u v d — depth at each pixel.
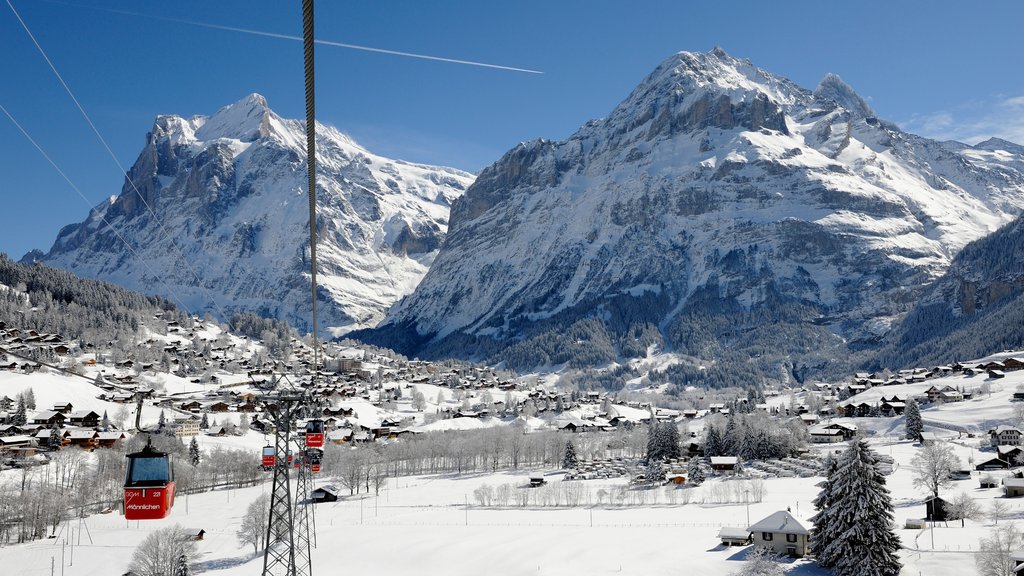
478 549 156.00
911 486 190.62
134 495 46.50
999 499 166.50
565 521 180.75
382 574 147.00
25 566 152.88
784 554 138.25
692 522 171.25
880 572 120.06
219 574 148.50
